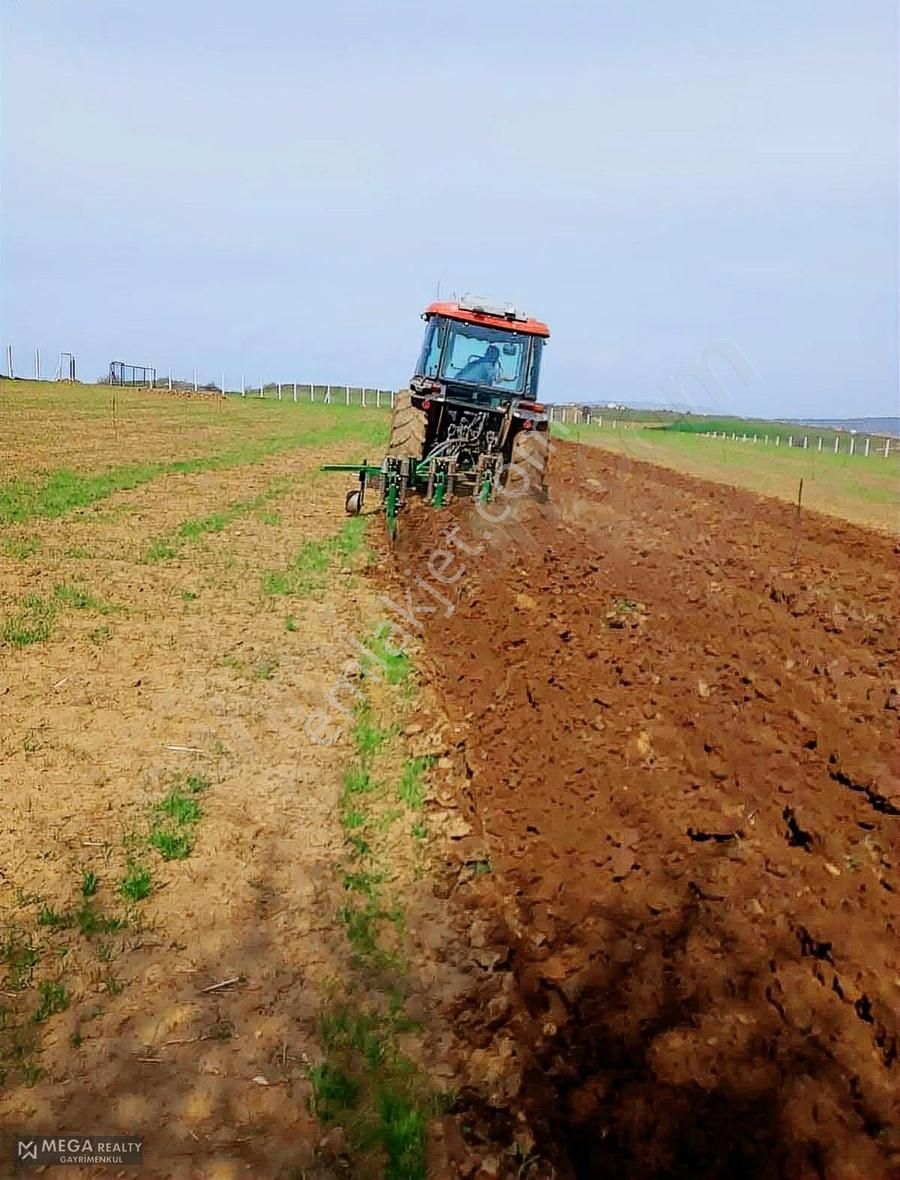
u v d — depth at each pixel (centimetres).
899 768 568
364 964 444
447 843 547
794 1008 379
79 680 768
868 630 904
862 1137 323
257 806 580
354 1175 335
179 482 1948
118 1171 334
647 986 405
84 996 415
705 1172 320
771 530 1592
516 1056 388
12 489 1700
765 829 511
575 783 577
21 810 560
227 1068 379
